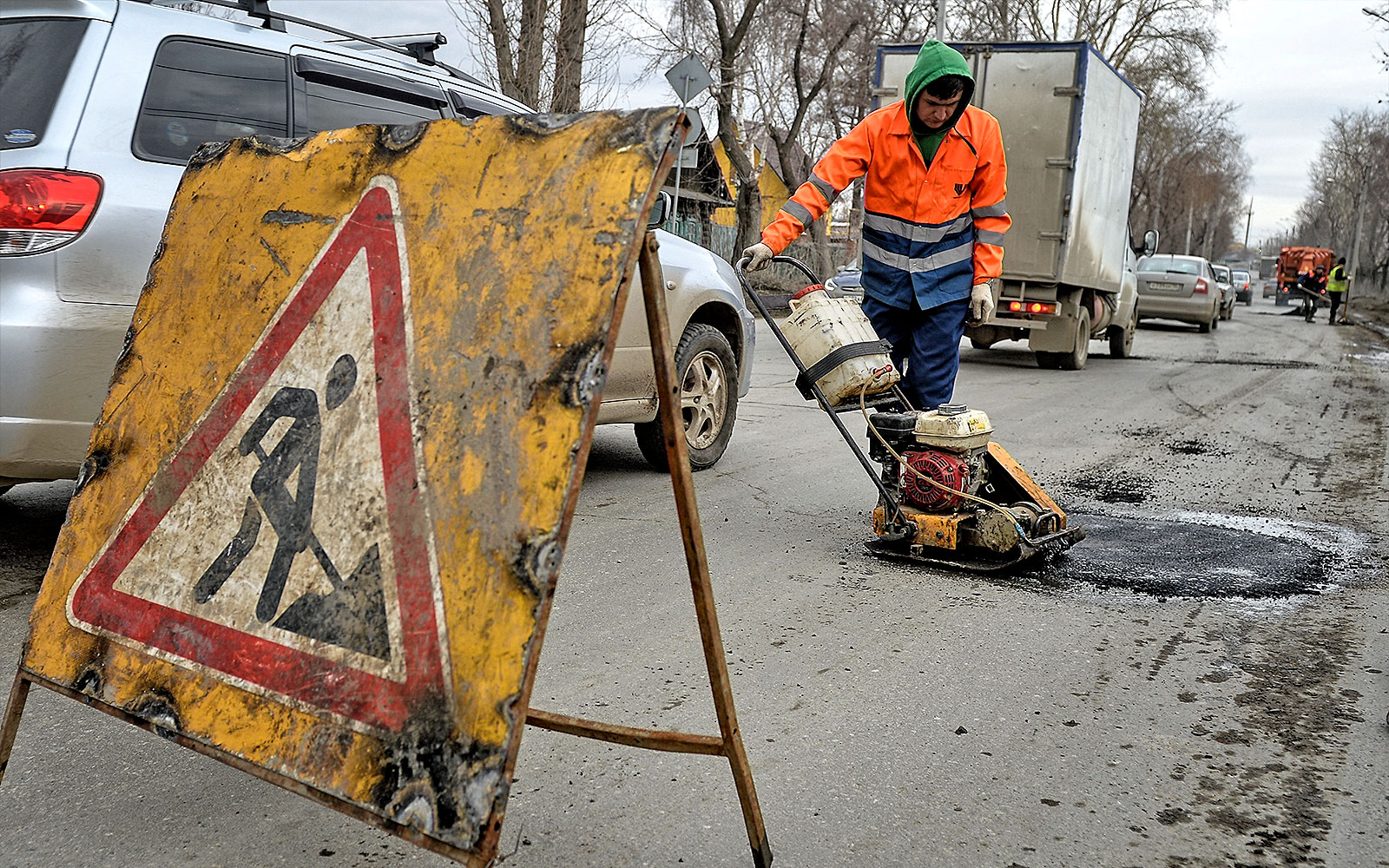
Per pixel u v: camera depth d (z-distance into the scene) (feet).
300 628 6.25
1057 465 21.67
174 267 7.72
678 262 18.93
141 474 7.30
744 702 9.85
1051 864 7.25
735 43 77.51
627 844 7.42
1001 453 14.99
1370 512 17.57
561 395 5.61
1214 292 74.08
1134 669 10.78
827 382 13.93
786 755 8.80
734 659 10.92
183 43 12.82
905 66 40.29
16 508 15.67
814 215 14.35
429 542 5.87
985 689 10.24
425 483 5.98
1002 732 9.31
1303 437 25.62
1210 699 10.07
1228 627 12.05
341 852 7.23
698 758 8.74
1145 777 8.51
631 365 17.87
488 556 5.63
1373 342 67.82
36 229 11.24
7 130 11.69
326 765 5.86
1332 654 11.21
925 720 9.52
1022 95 39.78
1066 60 38.91
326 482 6.42
